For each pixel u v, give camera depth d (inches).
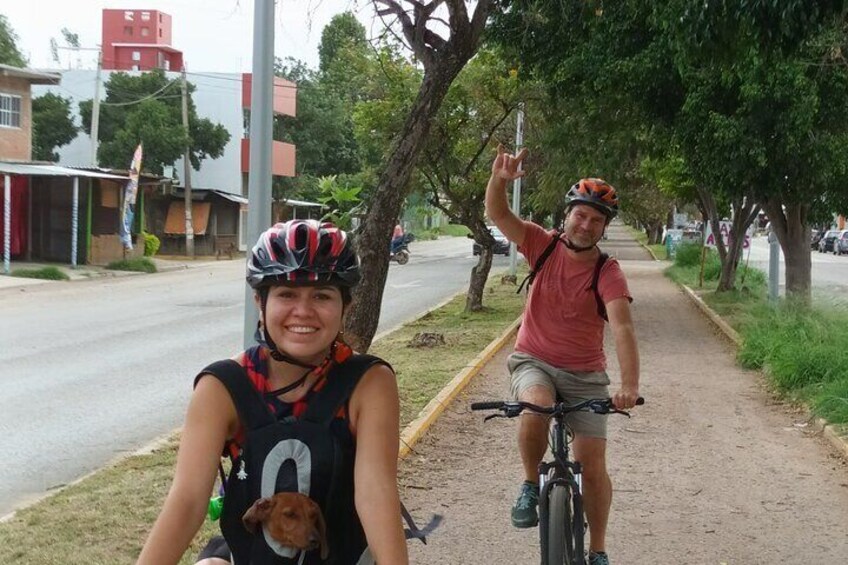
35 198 1202.0
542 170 900.0
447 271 1322.6
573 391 176.6
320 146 1782.7
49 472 280.4
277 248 90.6
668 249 1765.5
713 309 763.4
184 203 1546.5
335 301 92.0
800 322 513.0
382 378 92.2
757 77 462.9
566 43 549.0
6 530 209.3
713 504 254.7
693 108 514.3
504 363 496.7
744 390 430.0
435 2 304.5
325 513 88.4
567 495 159.3
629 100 584.7
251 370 91.5
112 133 1540.4
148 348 544.7
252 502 88.2
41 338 580.7
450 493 259.0
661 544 221.3
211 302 828.0
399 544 86.2
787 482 277.3
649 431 343.6
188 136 1451.8
